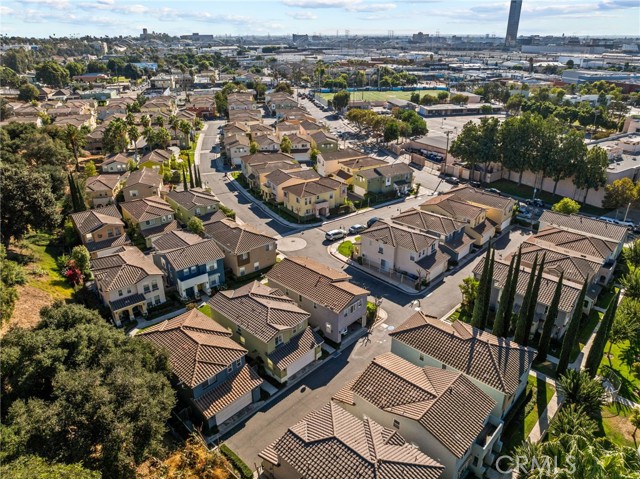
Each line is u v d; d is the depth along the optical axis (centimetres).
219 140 13900
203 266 5738
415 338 4166
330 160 10031
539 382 4250
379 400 3444
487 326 5053
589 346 4778
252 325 4334
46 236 7106
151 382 3262
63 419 2761
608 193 8144
